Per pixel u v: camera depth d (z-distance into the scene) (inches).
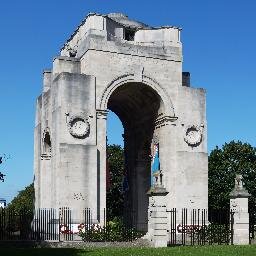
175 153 1776.6
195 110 1822.1
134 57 1787.6
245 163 2869.1
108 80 1742.1
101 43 1750.7
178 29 1867.6
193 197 1761.8
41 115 1937.7
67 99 1675.7
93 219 1638.8
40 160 1897.1
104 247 1300.4
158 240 1355.8
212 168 2893.7
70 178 1638.8
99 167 1695.4
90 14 1760.6
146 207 2004.2
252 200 2790.4
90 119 1691.7
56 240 1467.8
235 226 1487.5
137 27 1877.5
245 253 1138.7
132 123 2062.0
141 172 2020.2
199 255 1100.5
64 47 2014.0
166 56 1828.2
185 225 1605.6
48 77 1925.4
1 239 1421.0
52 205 1660.9
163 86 1807.3
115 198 3208.7
